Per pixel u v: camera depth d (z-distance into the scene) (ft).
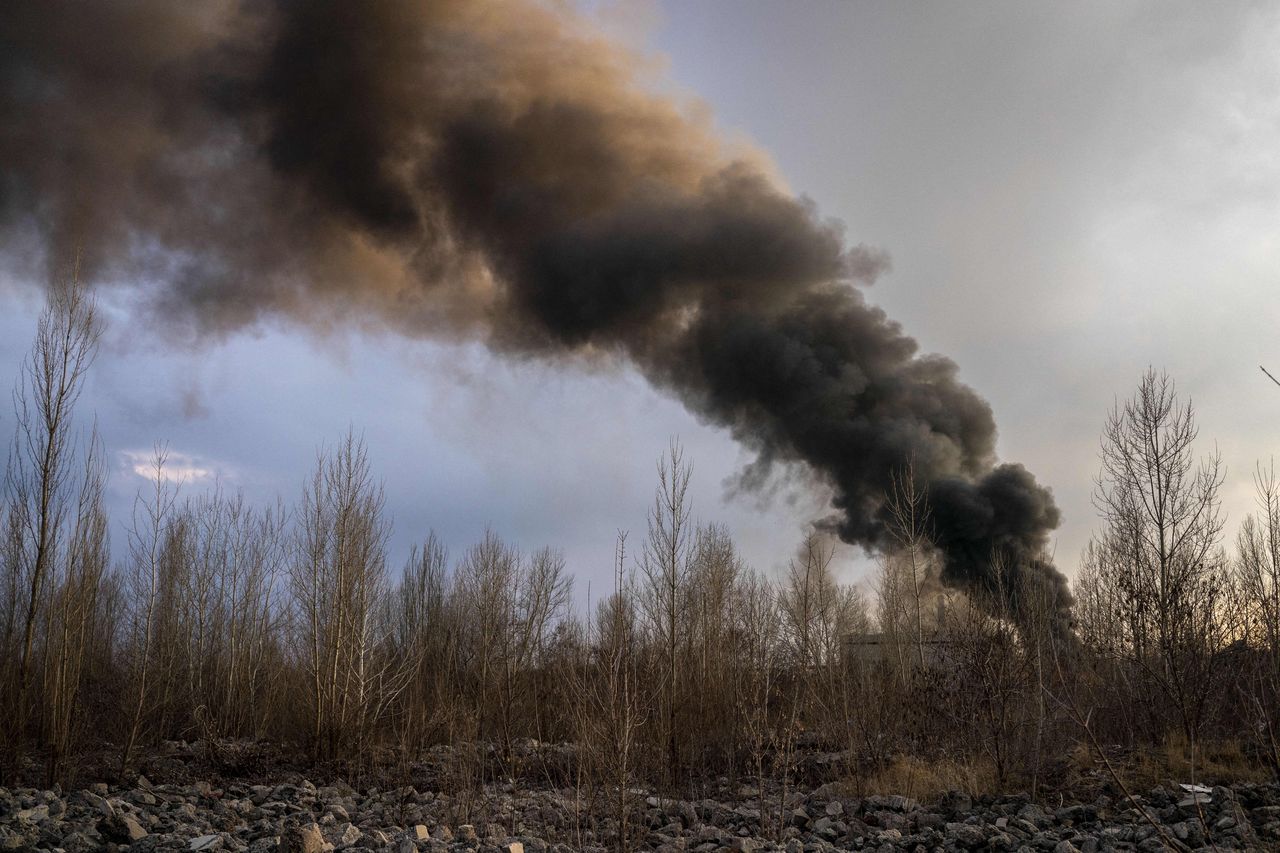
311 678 77.05
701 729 70.33
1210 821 38.22
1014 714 52.42
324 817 46.80
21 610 63.98
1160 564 58.18
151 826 44.60
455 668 92.38
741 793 56.18
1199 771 46.96
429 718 77.61
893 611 79.10
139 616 76.54
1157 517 58.70
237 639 97.19
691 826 47.14
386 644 91.56
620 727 42.09
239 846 39.04
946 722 57.82
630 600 53.62
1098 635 67.72
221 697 95.91
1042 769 50.93
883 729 63.00
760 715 56.90
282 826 44.19
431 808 52.06
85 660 74.02
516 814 50.03
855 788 51.60
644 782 53.47
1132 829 38.60
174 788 57.31
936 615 70.95
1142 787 46.14
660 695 62.28
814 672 69.21
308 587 79.05
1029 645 56.49
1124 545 63.72
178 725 87.66
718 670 76.43
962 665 56.95
